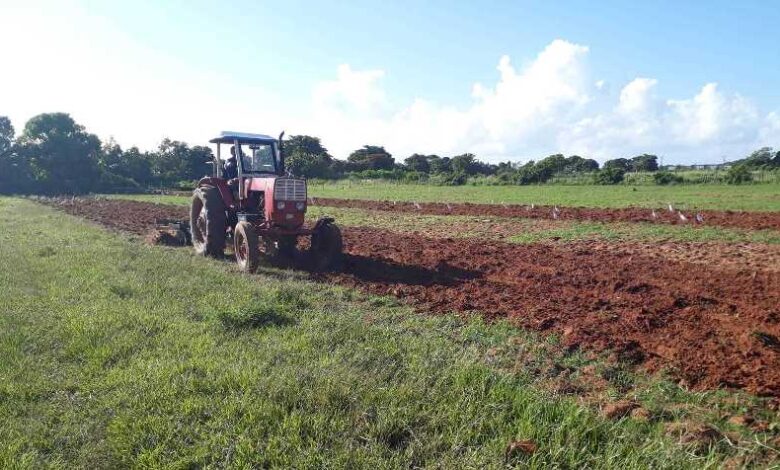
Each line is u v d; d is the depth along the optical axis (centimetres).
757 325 654
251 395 430
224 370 479
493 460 350
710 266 1053
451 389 445
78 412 421
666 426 412
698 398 468
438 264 1058
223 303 696
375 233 1625
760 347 575
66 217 2050
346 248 1318
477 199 2991
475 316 696
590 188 3897
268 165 1166
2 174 4344
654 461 352
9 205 2817
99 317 630
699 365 531
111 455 365
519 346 589
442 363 502
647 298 778
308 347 544
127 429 389
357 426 394
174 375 474
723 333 624
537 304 753
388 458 361
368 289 855
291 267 1047
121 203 3047
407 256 1184
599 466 348
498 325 659
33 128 4562
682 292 816
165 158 5688
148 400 429
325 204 2870
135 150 5550
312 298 777
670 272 980
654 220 1781
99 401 435
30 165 4488
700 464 352
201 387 451
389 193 3809
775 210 2031
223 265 1048
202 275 884
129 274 864
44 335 582
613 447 365
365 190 4350
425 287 870
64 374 487
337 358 511
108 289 765
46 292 762
